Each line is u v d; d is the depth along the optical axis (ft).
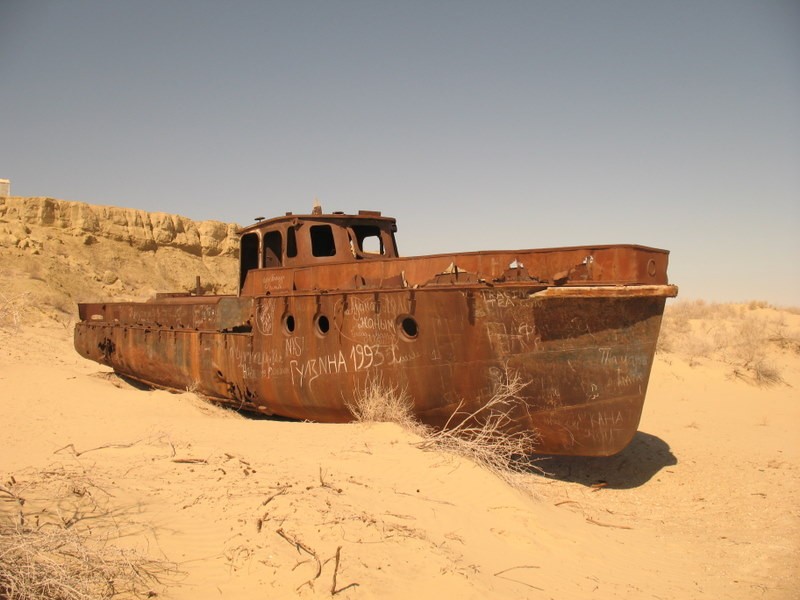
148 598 12.50
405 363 29.14
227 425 29.50
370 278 30.89
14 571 11.98
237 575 13.76
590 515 25.35
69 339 73.41
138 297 123.34
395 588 13.85
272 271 35.88
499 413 27.71
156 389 46.29
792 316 97.19
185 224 157.89
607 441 27.04
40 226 133.28
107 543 14.44
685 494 29.12
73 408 32.09
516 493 22.44
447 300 27.55
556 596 15.38
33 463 21.44
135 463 21.31
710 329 81.20
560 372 26.37
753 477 31.24
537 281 25.91
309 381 32.73
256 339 35.65
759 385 53.88
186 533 15.60
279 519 16.39
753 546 21.67
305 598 12.93
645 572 18.51
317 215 36.11
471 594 14.01
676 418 44.42
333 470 21.65
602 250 25.54
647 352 26.45
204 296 47.55
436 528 17.85
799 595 17.16
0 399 32.60
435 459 23.82
